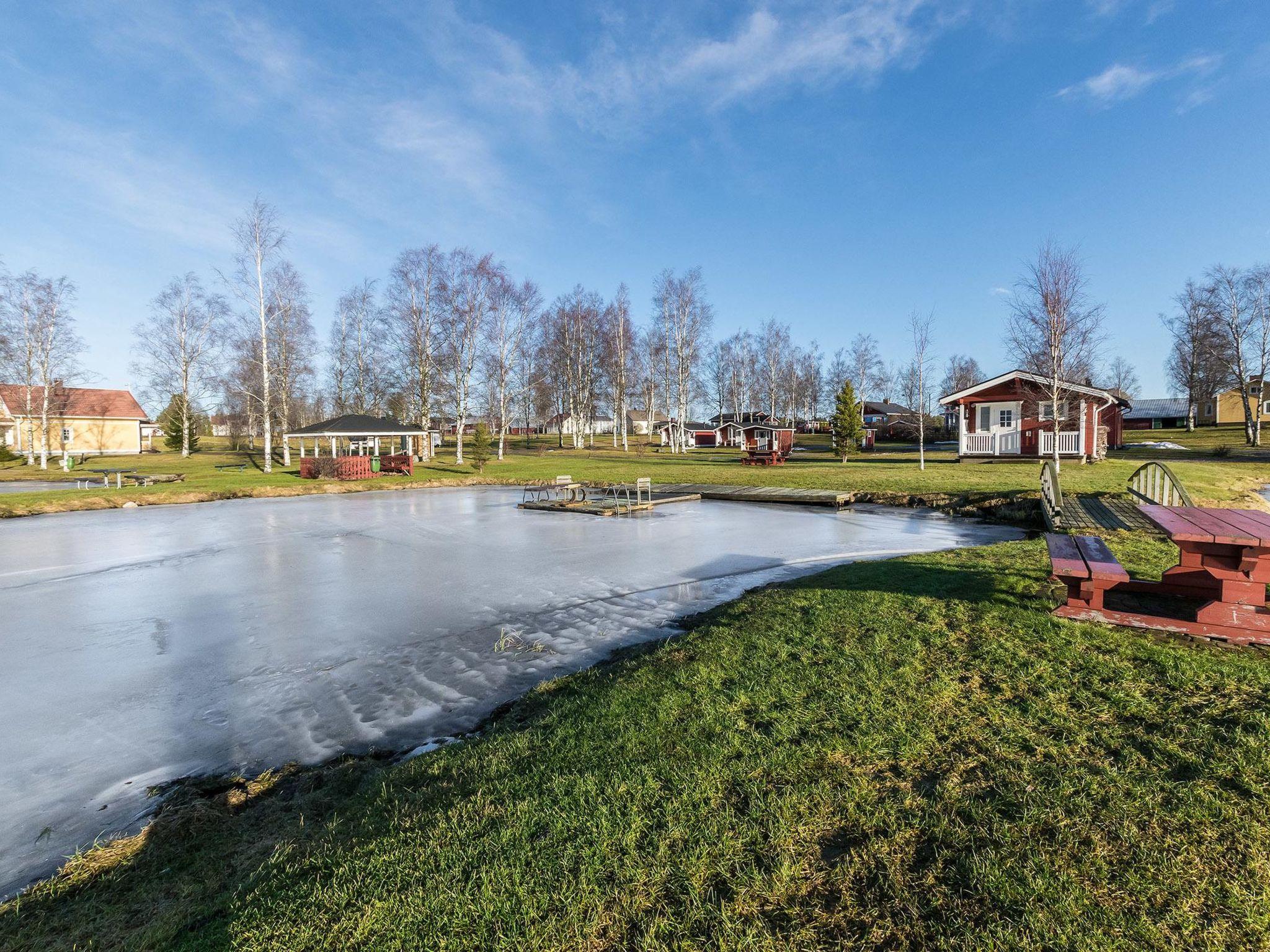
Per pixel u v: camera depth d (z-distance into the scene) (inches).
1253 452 1183.6
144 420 2010.3
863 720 134.0
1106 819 94.4
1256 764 106.0
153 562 422.6
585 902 84.4
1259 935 73.1
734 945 76.1
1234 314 1430.9
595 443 2418.8
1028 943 73.9
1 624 282.5
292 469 1333.7
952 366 3309.5
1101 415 946.7
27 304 1358.3
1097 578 177.9
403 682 207.3
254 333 1213.7
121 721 184.4
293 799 137.2
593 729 142.3
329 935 82.4
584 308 1887.3
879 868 88.0
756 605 250.1
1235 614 167.6
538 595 313.9
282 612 294.5
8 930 97.3
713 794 108.3
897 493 663.1
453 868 93.7
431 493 932.6
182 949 84.8
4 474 1227.2
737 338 2783.0
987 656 166.1
